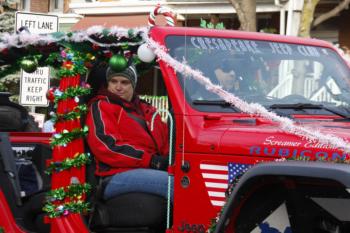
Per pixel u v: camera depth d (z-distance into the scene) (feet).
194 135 15.14
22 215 18.72
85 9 71.97
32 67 19.07
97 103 17.69
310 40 18.75
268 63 17.38
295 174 12.96
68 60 17.29
